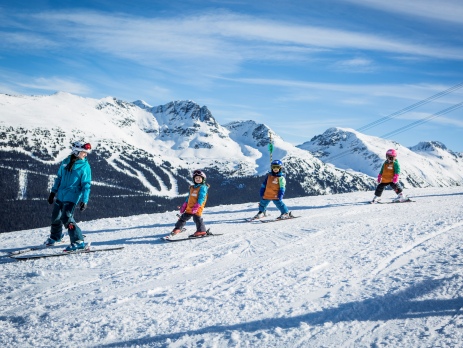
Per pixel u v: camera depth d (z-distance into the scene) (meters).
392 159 14.18
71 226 7.79
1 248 8.77
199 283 5.29
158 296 4.82
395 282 4.72
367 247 6.81
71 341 3.63
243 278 5.40
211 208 15.53
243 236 8.86
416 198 15.16
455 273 4.84
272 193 11.46
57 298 4.96
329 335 3.47
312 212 12.48
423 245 6.64
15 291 5.34
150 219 12.70
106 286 5.37
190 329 3.74
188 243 8.39
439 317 3.67
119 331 3.79
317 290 4.66
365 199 15.88
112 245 8.48
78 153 8.08
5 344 3.64
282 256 6.60
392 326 3.57
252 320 3.87
